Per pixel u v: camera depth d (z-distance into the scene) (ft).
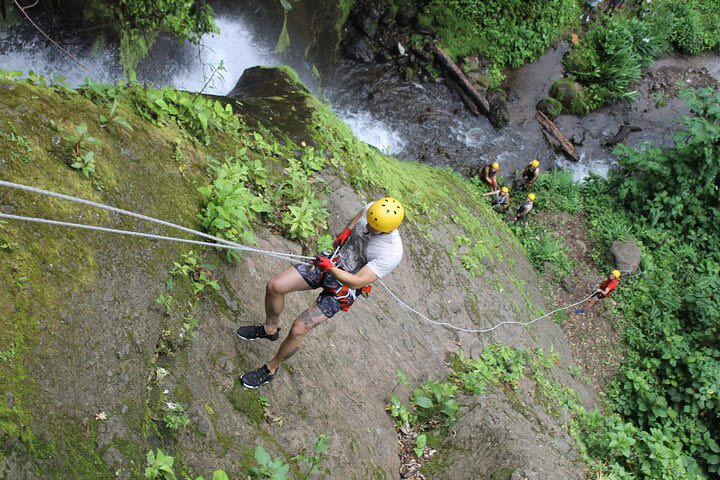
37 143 13.74
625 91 57.36
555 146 54.34
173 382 14.06
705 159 45.91
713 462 35.27
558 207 48.34
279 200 21.67
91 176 14.58
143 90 18.26
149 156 16.92
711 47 61.11
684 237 48.06
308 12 48.32
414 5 55.57
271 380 16.53
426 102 53.93
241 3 43.47
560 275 43.70
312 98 28.76
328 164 25.34
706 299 42.70
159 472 12.55
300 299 19.70
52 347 11.82
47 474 10.71
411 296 26.22
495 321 30.48
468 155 51.83
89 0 33.63
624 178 49.85
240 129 22.59
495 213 43.04
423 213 30.76
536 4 56.65
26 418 10.77
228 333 16.19
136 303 14.07
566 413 29.22
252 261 18.39
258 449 13.76
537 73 57.00
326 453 16.43
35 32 33.42
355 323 21.71
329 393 18.26
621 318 42.86
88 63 35.68
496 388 25.58
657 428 36.86
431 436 21.17
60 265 12.77
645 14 60.95
